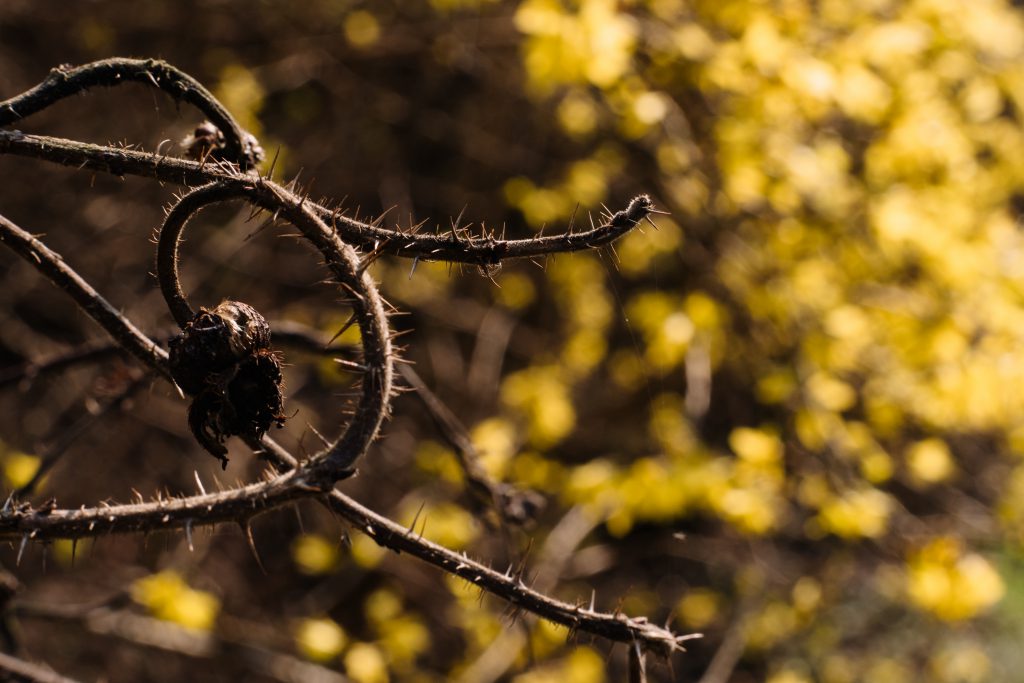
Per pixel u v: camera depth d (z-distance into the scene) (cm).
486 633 554
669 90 590
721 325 629
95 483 722
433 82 761
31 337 727
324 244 155
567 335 701
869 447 608
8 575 293
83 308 180
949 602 486
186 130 718
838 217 604
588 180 623
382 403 156
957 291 589
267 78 720
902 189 608
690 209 603
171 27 744
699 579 796
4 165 727
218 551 725
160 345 293
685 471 518
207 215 767
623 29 482
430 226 788
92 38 718
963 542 620
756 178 557
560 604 167
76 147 161
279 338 288
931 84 601
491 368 716
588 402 752
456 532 525
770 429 573
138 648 674
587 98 634
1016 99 660
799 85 516
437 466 561
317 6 729
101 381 320
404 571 688
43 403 727
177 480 738
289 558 736
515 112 747
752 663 742
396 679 639
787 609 681
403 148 786
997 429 702
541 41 481
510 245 156
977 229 633
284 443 714
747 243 618
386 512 730
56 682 283
